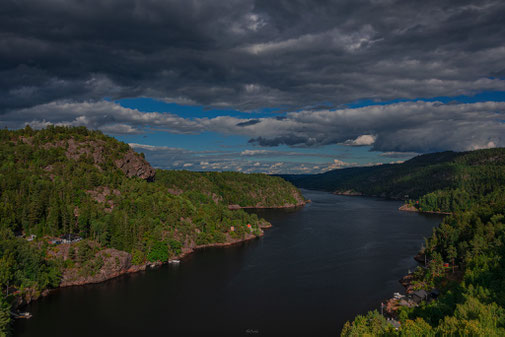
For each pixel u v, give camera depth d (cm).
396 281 15050
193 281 15012
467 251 15138
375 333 8544
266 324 10988
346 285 14562
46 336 10100
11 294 11506
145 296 13225
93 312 11750
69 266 14500
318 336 10238
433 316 9600
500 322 8000
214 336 10238
